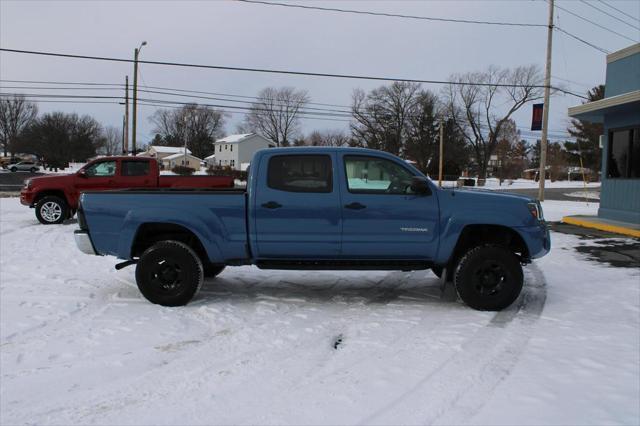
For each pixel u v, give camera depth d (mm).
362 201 5762
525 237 5816
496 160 64375
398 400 3561
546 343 4746
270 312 5738
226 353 4480
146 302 6082
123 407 3465
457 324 5328
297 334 4996
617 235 12242
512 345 4691
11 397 3611
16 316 5516
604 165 15000
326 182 5816
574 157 58281
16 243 10453
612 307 5988
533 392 3693
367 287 7031
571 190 43781
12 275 7531
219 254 5895
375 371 4082
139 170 13883
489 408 3441
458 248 6043
